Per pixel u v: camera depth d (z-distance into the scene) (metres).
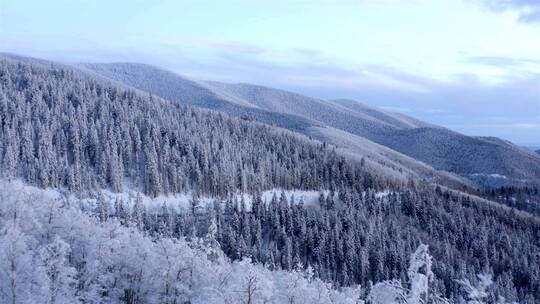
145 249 57.81
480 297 29.20
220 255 63.91
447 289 138.25
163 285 55.25
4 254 41.50
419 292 29.92
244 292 42.91
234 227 168.12
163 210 174.00
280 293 49.03
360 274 150.25
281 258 150.50
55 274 44.78
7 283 40.97
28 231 56.72
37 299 41.12
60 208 64.94
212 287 45.66
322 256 156.25
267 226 176.88
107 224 67.19
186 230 158.00
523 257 173.00
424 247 30.53
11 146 188.00
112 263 56.19
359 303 49.53
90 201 171.88
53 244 45.31
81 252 56.66
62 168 189.25
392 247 158.88
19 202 56.66
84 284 51.91
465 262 171.12
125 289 55.53
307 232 166.62
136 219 153.88
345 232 170.75
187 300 53.16
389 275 147.62
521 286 166.50
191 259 57.09
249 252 143.75
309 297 48.81
